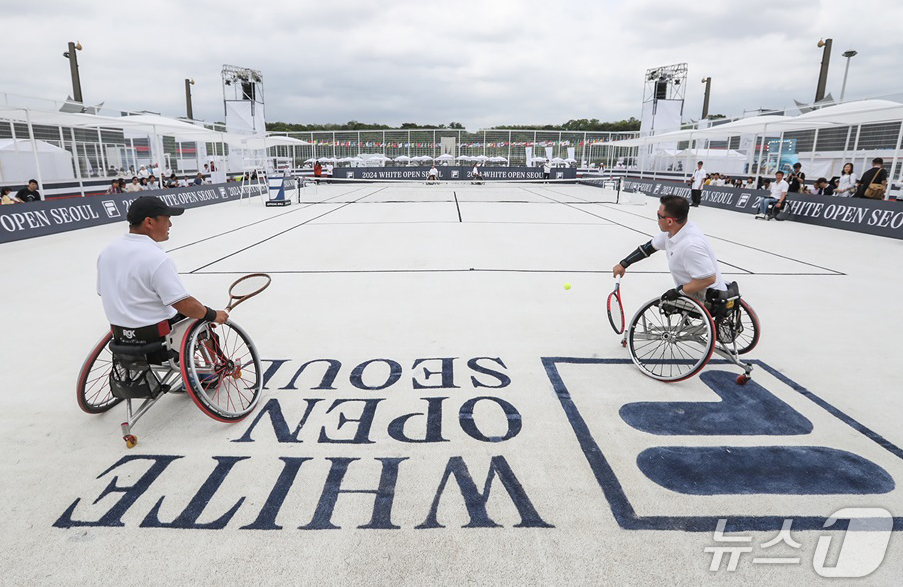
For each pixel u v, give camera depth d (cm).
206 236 1108
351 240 1047
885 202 1161
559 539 228
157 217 294
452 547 223
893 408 348
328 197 2269
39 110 1313
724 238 1112
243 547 223
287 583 203
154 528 234
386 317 536
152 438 310
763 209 1477
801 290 660
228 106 3319
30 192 1321
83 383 314
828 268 796
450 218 1452
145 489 262
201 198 1855
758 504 251
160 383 319
